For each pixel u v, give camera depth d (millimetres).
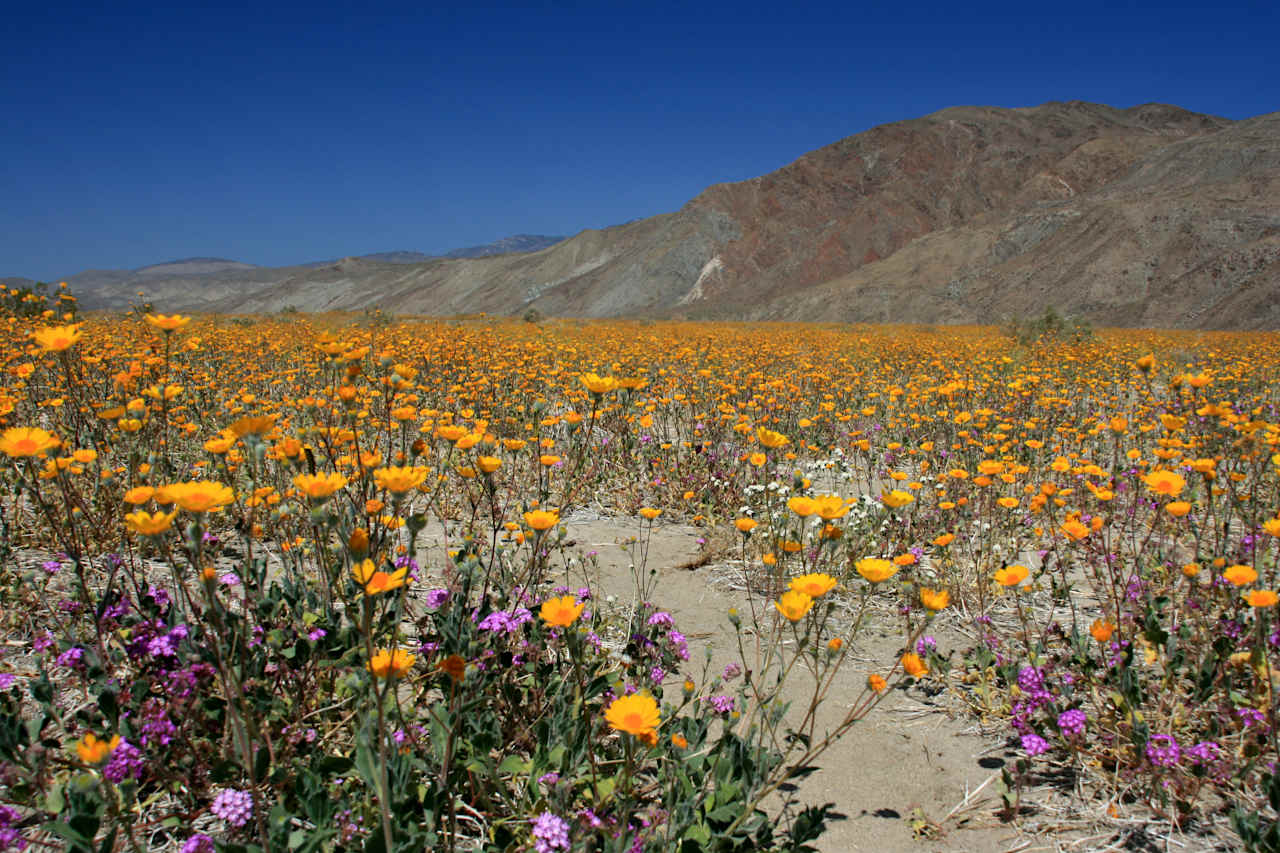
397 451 5023
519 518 4586
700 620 3744
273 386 8758
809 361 13227
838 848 2227
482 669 2266
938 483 5160
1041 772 2602
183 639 2234
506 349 11992
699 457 5980
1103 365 12430
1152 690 2914
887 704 3051
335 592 2836
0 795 1900
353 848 1695
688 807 1925
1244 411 7480
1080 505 5047
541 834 1749
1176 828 2311
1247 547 3596
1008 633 3592
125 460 3906
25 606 2996
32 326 8609
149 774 2076
